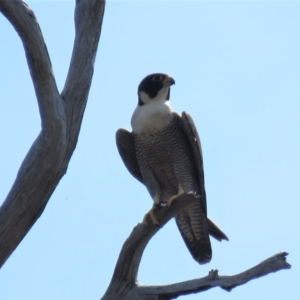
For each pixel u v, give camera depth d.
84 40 11.55
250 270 9.88
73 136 10.70
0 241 9.75
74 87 11.06
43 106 10.16
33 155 10.11
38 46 9.99
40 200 10.09
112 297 10.23
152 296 10.18
